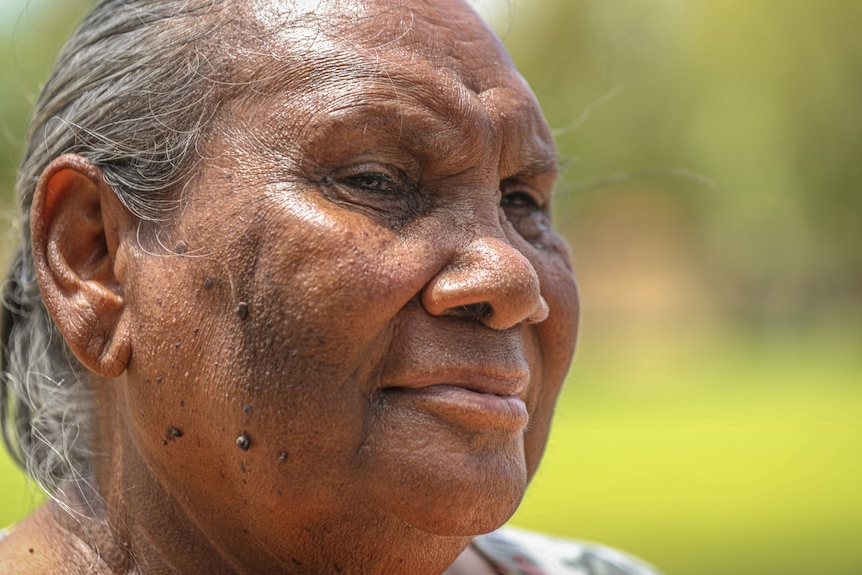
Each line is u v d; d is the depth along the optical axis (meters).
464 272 1.56
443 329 1.57
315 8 1.64
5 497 5.81
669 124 13.66
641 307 20.80
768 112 14.66
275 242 1.54
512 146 1.71
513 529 2.45
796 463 9.37
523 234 1.80
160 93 1.66
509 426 1.58
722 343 19.64
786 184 15.39
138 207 1.65
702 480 8.55
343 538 1.60
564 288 1.81
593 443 10.19
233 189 1.58
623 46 11.66
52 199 1.69
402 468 1.54
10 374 2.07
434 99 1.62
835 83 14.67
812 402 13.12
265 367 1.54
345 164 1.58
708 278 20.28
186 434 1.61
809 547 6.49
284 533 1.61
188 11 1.70
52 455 1.91
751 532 6.88
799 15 14.34
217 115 1.62
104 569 1.76
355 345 1.52
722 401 13.24
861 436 10.63
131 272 1.64
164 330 1.60
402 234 1.57
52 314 1.67
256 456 1.56
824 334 19.22
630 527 6.80
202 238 1.58
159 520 1.72
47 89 1.88
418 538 1.60
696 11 14.20
